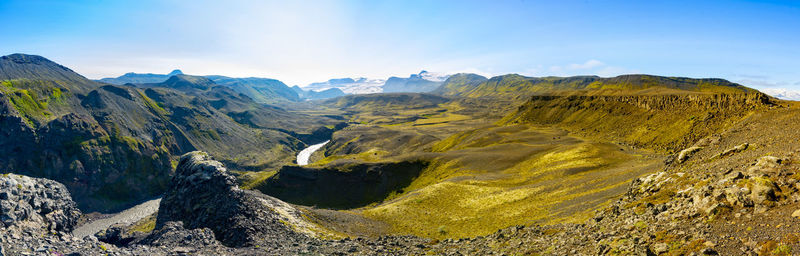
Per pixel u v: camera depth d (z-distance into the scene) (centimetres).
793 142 4394
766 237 2216
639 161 11494
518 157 16712
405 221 9100
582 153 14012
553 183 10544
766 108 12312
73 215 4934
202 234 4553
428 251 4134
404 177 18550
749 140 6241
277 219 6619
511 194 10281
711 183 3397
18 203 4016
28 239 2936
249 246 5084
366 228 8331
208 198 7869
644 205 3797
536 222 7100
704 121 15262
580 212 6750
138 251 3366
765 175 3031
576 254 2975
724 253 2239
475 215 9088
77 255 2869
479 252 3750
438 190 11912
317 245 4775
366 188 18550
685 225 2809
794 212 2345
